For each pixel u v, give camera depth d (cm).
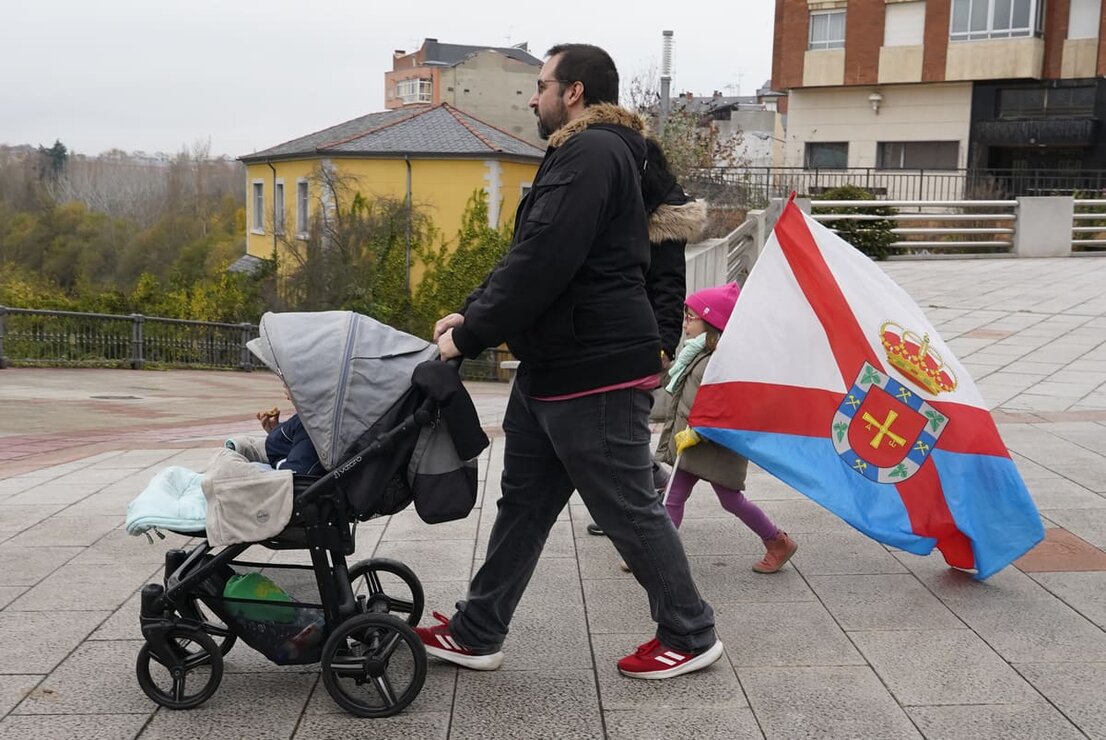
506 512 373
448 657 375
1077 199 2328
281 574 365
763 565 475
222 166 7206
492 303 330
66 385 1680
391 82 8900
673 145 1744
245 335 2517
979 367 1040
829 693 355
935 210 2967
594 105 353
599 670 377
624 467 350
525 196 348
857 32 3281
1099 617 420
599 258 341
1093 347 1141
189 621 346
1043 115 3092
